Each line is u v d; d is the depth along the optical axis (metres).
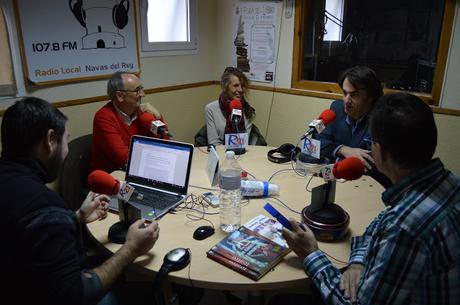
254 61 3.43
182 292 1.38
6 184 0.95
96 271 1.07
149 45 3.09
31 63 2.37
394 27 2.71
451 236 0.80
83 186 2.31
